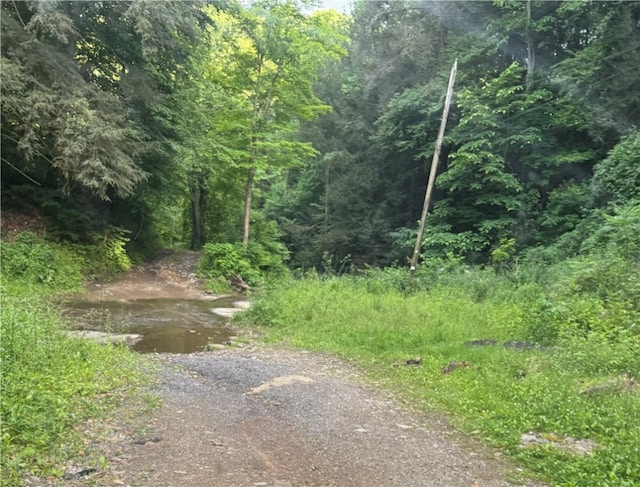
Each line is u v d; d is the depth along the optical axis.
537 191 23.98
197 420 5.43
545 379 6.85
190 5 18.62
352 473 4.39
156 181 21.92
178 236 33.75
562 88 23.22
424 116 28.02
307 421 5.68
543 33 25.38
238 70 24.33
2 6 16.33
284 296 13.89
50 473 3.94
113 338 10.38
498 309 12.01
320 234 33.22
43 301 11.02
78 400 5.53
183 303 16.45
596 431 5.28
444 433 5.51
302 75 24.38
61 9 16.45
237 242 24.56
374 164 32.75
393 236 28.91
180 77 21.66
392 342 9.92
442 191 29.33
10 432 4.38
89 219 19.61
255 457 4.61
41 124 15.38
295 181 43.03
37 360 6.34
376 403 6.51
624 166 17.12
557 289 11.78
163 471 4.17
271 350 9.88
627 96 20.73
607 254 12.43
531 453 4.84
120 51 19.34
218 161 25.64
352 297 13.66
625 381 6.47
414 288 15.29
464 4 27.42
